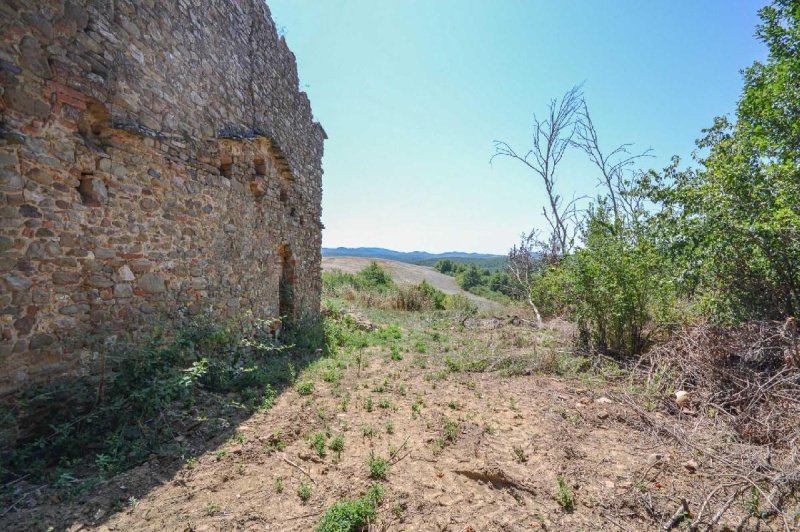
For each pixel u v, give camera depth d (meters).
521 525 2.74
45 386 3.23
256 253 6.81
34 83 3.13
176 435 3.55
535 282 13.29
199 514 2.59
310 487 2.99
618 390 5.46
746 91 5.34
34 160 3.15
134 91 4.12
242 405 4.21
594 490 3.18
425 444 3.79
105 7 3.77
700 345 5.40
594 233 7.74
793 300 5.25
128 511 2.56
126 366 3.71
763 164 4.92
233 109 6.10
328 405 4.64
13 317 3.01
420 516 2.76
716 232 5.22
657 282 6.60
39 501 2.57
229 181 5.93
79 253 3.55
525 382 6.00
